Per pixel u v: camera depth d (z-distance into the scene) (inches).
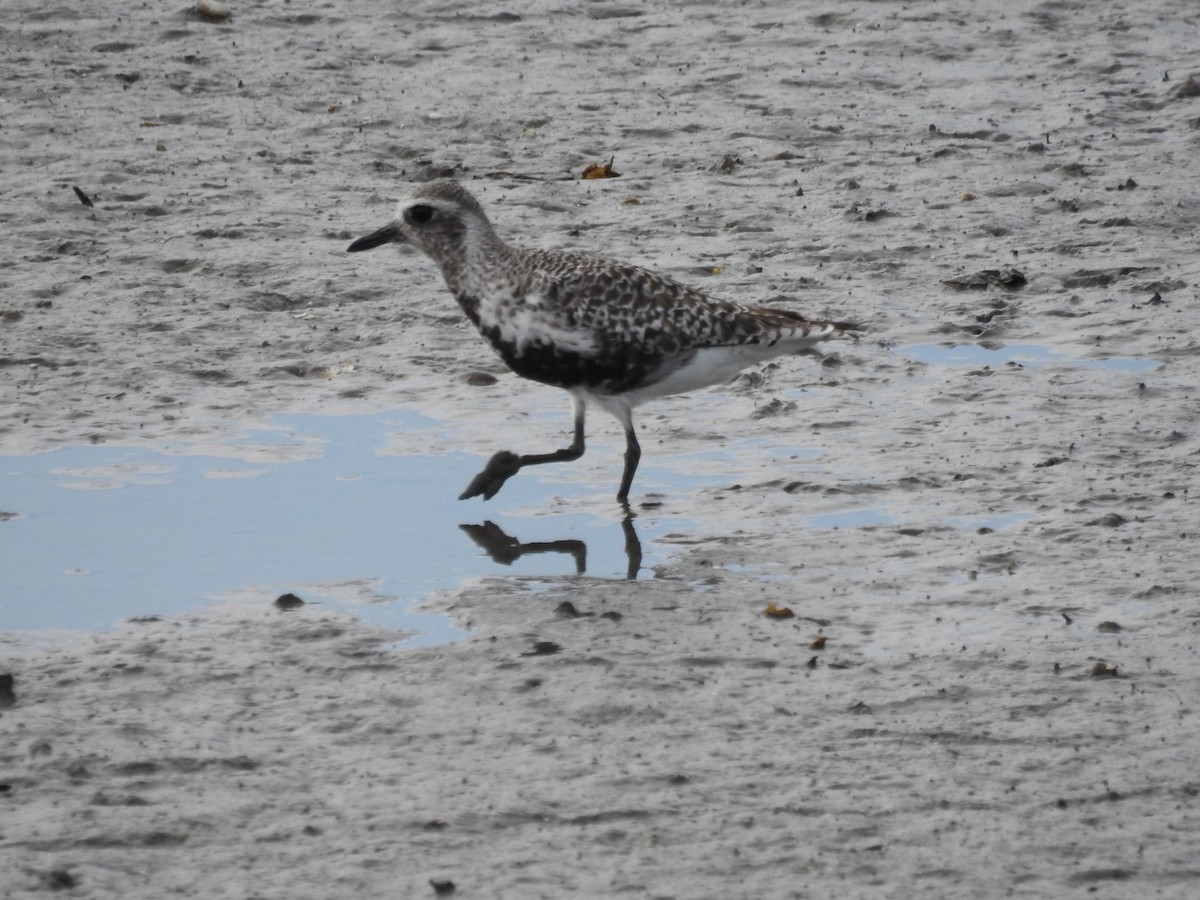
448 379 646.5
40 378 636.1
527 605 453.1
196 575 477.4
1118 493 518.6
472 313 538.3
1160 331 677.9
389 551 497.7
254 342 678.5
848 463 558.9
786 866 325.7
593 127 989.8
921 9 1240.2
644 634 431.2
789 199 861.2
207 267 755.4
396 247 785.6
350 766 364.5
